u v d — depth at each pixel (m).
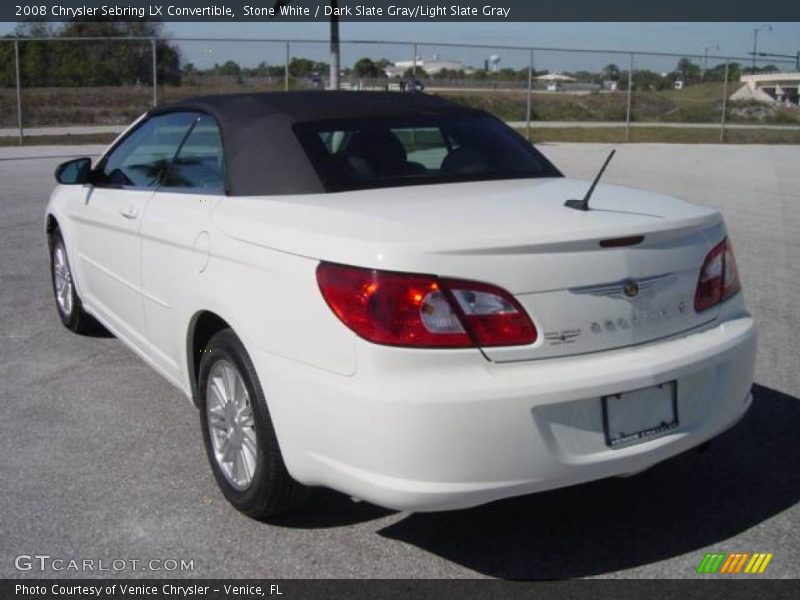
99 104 23.34
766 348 5.50
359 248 2.85
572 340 2.90
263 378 3.15
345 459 2.87
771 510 3.56
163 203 4.08
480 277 2.79
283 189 3.60
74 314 5.68
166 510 3.54
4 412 4.52
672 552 3.26
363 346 2.79
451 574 3.11
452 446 2.73
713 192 13.04
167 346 4.05
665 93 29.45
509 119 27.31
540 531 3.41
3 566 3.13
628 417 2.97
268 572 3.12
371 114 4.09
